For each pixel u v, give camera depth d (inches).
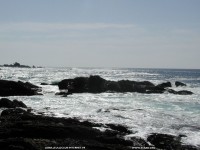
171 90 2361.0
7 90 1977.1
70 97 1921.8
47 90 2279.8
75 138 801.6
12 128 813.9
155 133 898.1
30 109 1309.1
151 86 2486.5
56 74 4904.0
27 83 2299.5
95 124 959.0
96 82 2322.8
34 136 787.4
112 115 1196.5
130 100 1800.0
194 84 3240.7
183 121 1108.5
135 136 858.8
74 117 1117.1
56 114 1197.7
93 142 764.6
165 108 1466.5
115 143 785.6
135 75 5359.3
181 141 838.5
